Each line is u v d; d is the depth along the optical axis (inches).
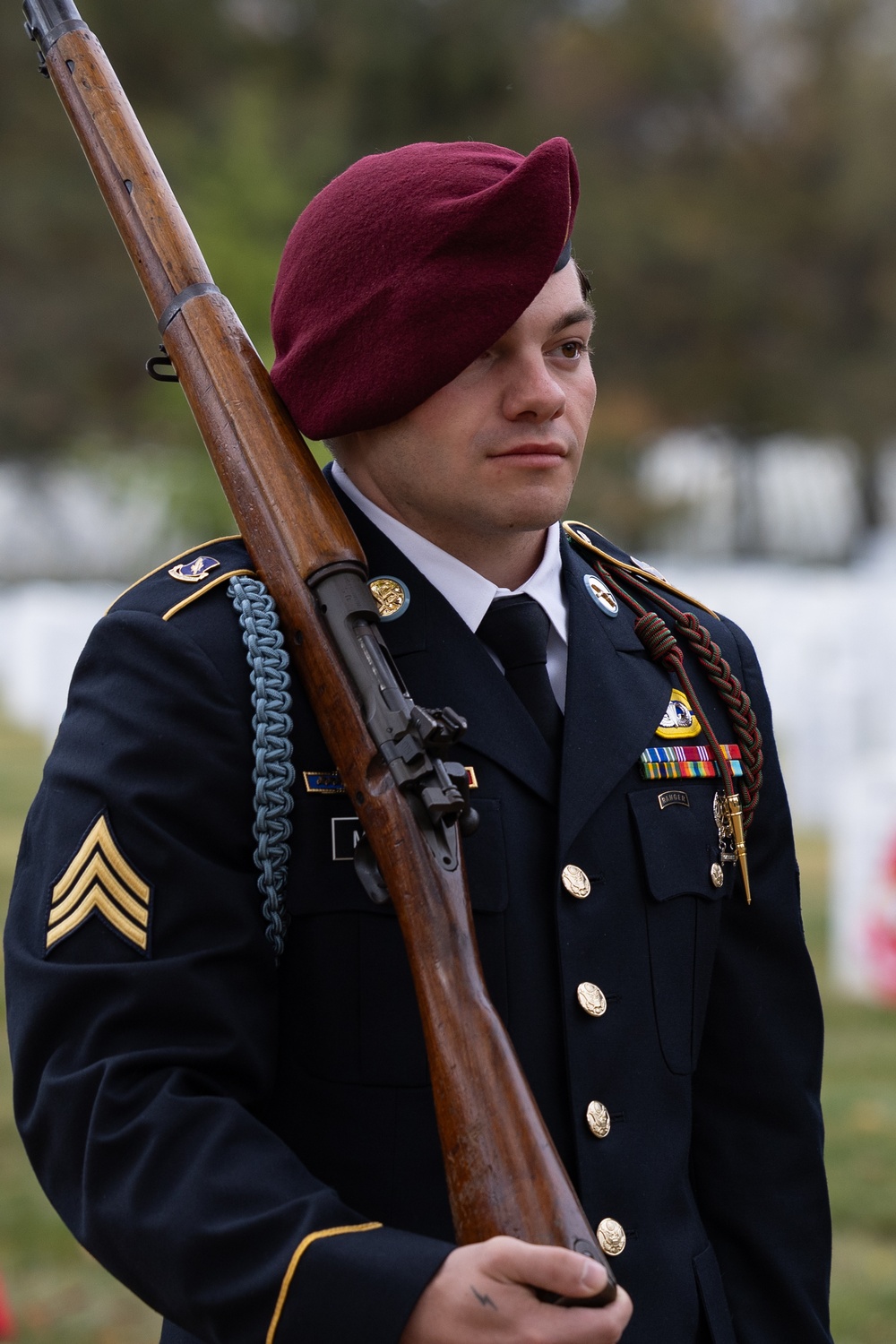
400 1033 190.2
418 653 205.5
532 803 203.3
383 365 195.2
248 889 189.2
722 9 4001.0
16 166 3299.7
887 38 4008.4
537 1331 158.2
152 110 3275.1
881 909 777.6
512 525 201.6
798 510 4761.3
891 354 3900.1
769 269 3892.7
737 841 218.5
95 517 3914.9
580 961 198.5
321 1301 164.6
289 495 196.1
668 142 4082.2
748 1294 219.1
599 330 3865.7
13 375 3361.2
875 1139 571.8
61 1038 183.5
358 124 3577.8
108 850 185.2
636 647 222.2
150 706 190.5
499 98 3668.8
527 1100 173.0
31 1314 451.2
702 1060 224.5
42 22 219.3
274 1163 175.2
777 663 1478.8
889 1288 466.6
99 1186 175.3
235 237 1697.8
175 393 1819.6
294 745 193.0
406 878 180.5
